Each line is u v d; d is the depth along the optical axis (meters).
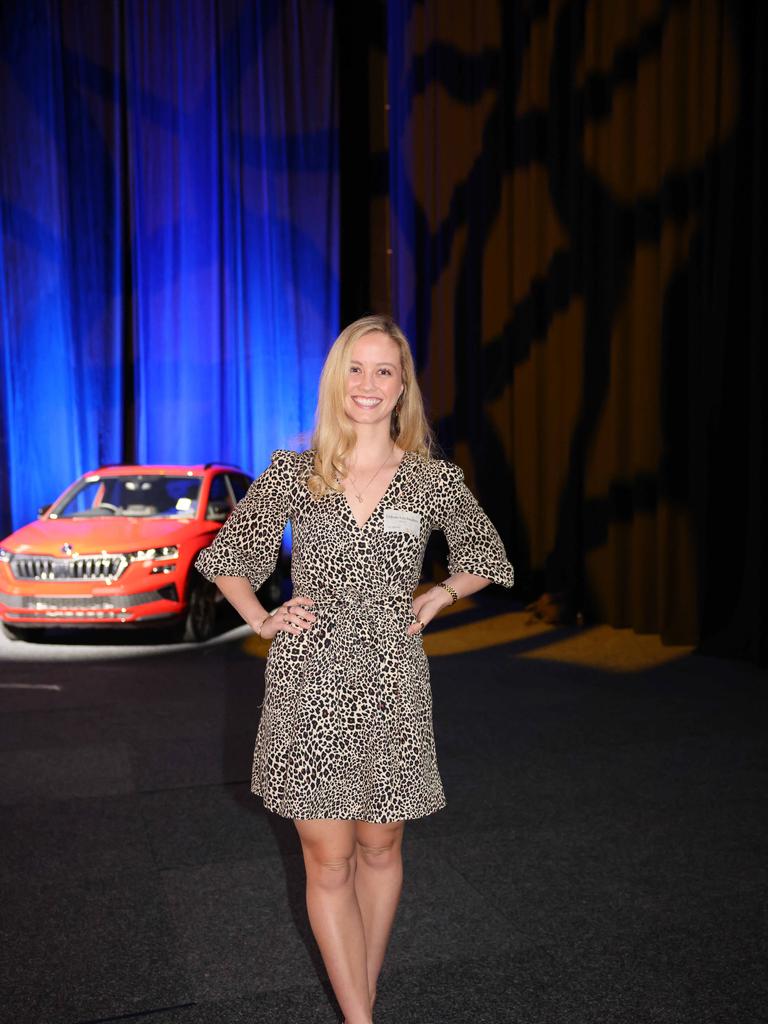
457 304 9.60
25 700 5.49
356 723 2.08
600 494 7.52
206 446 11.00
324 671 2.08
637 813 3.69
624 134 7.10
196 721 5.03
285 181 10.85
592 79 7.40
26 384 10.62
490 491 9.10
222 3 10.61
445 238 9.72
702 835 3.48
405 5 10.30
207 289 10.86
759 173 5.91
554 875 3.16
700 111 6.46
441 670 6.11
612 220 7.24
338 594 2.11
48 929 2.83
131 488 7.99
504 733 4.73
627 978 2.54
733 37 6.05
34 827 3.61
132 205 10.73
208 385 10.96
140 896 3.04
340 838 2.09
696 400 6.47
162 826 3.61
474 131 9.26
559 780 4.05
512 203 8.82
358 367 2.13
